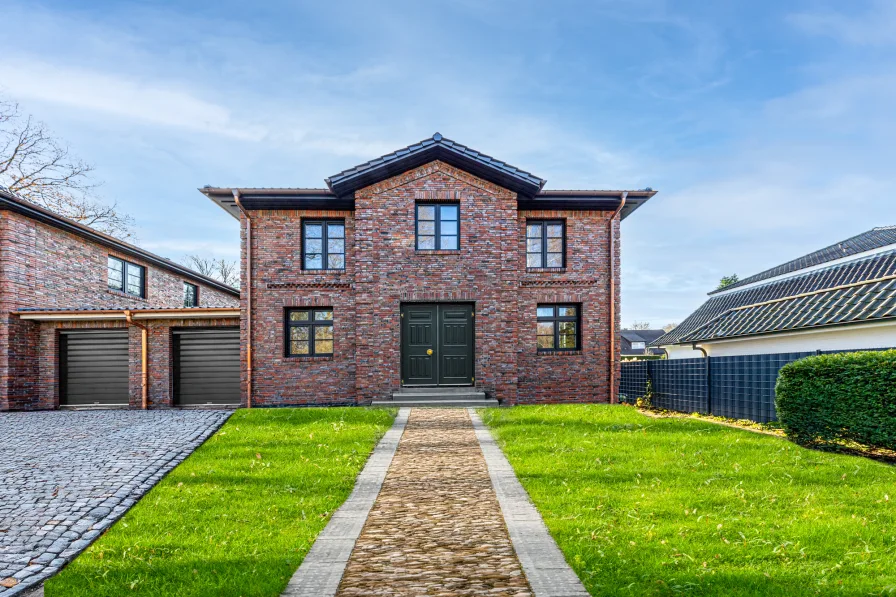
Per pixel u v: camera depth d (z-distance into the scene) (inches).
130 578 177.6
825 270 706.2
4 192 566.6
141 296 812.6
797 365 351.3
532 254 621.0
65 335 637.9
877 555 177.6
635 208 641.6
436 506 246.4
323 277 593.9
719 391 513.3
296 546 200.5
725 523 208.2
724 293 919.0
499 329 573.0
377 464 320.8
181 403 633.0
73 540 222.5
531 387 601.0
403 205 577.0
